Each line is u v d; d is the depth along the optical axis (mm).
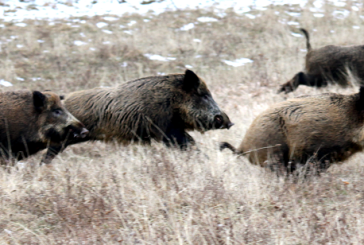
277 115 15078
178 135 18844
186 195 14336
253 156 15508
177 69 34406
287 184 14570
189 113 18875
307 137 14586
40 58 35062
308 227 12445
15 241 12328
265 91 28391
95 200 13961
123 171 16422
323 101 14906
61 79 31906
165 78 18969
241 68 33875
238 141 19297
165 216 13453
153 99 18547
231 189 14641
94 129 18891
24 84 31078
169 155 17219
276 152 14992
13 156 17453
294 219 12820
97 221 13102
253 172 15430
